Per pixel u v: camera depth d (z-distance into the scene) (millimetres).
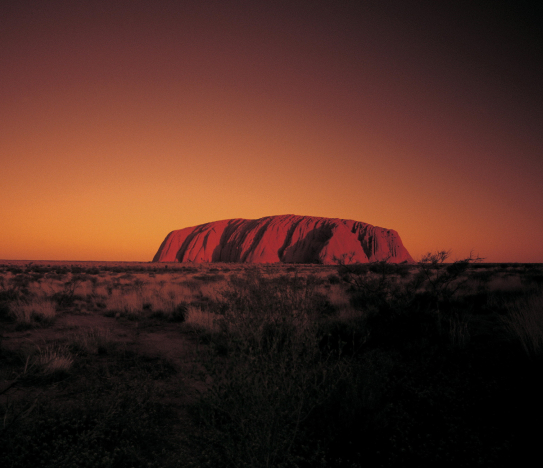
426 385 4262
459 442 3010
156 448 3164
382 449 3035
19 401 3877
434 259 8734
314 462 2830
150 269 44125
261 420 2504
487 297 10531
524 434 3039
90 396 3930
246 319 3184
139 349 6699
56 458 2684
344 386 3740
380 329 6367
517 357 5035
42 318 9078
